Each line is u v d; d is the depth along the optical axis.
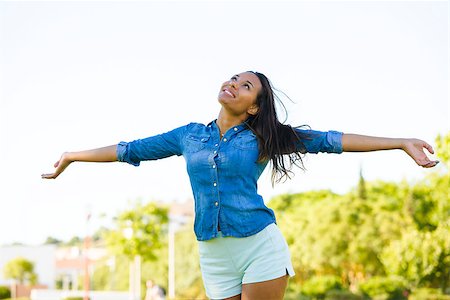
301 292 27.19
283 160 3.47
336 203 28.61
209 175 3.38
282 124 3.50
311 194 34.88
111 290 47.47
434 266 22.66
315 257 28.00
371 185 30.45
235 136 3.42
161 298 12.16
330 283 26.67
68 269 65.50
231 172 3.35
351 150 3.45
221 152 3.37
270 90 3.48
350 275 28.28
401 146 3.34
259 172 3.46
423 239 23.02
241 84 3.44
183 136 3.55
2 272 60.09
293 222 29.92
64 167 3.70
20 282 59.72
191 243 37.84
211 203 3.38
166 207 33.56
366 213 27.53
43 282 61.03
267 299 3.37
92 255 55.97
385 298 23.95
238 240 3.35
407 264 23.31
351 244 27.20
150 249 32.50
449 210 22.53
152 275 42.06
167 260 40.88
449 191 22.27
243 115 3.48
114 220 32.59
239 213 3.34
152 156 3.64
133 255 32.41
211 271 3.49
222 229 3.35
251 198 3.38
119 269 47.31
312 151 3.51
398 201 27.03
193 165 3.42
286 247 3.47
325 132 3.49
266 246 3.36
